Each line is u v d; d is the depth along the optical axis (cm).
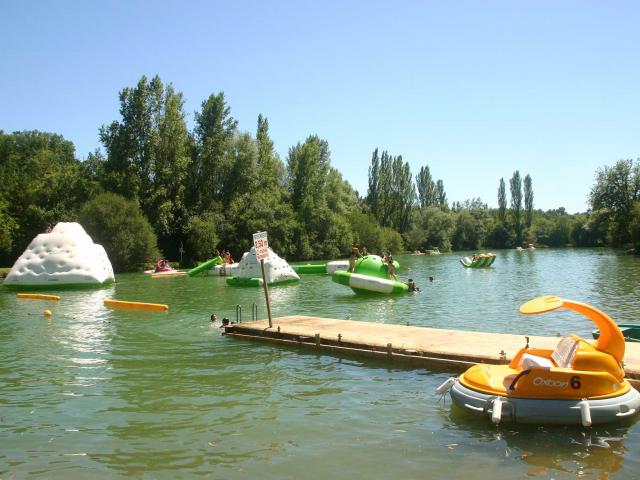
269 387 991
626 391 795
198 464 665
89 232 5000
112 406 891
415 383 1003
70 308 2195
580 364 791
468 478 622
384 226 9788
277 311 2036
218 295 2686
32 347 1385
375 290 2547
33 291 3034
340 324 1493
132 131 5816
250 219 6456
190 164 6438
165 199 5956
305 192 7462
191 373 1099
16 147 8425
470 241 11156
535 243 11819
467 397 812
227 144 6638
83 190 5719
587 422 738
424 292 2700
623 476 625
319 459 675
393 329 1398
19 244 5494
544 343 1170
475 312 1955
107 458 686
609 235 8100
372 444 721
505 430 766
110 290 3034
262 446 718
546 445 715
